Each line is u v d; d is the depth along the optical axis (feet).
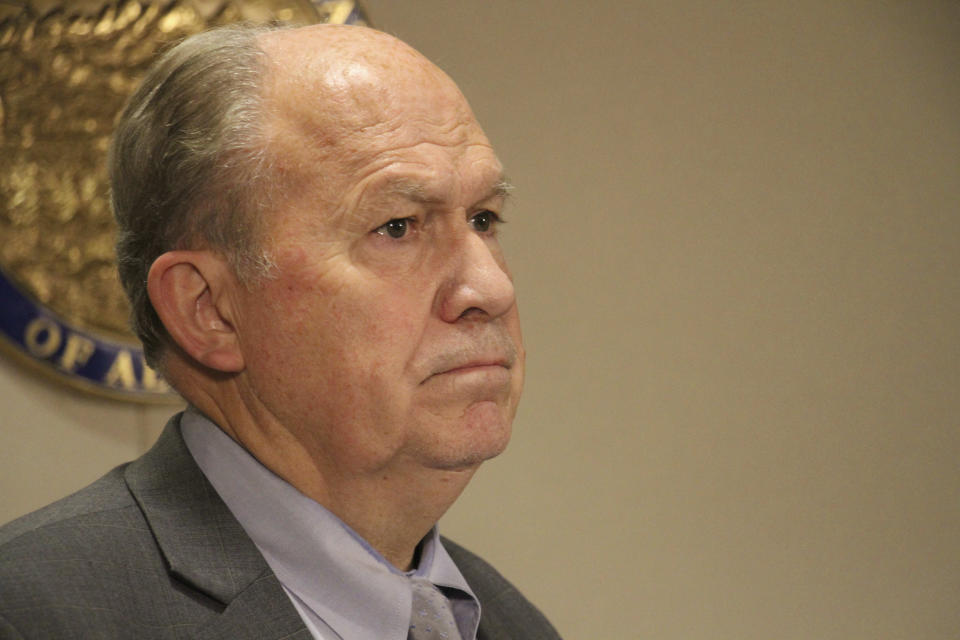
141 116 11.71
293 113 11.05
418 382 11.00
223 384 11.68
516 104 27.17
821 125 30.68
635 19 28.68
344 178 10.89
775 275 29.91
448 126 11.38
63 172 23.03
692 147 29.14
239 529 11.24
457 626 12.84
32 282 22.56
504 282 11.32
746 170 29.73
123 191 11.88
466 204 11.38
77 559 10.30
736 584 29.07
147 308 11.92
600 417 27.94
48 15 22.97
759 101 29.99
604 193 28.12
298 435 11.36
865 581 30.40
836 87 30.91
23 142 22.63
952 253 32.01
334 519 11.55
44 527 10.65
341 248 10.90
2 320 22.20
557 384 27.50
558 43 27.76
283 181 10.94
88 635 9.70
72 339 22.91
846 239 30.78
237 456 11.66
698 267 29.07
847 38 31.14
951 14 32.40
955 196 32.12
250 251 11.00
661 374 28.63
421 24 26.18
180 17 23.82
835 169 30.76
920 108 31.89
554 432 27.48
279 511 11.48
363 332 10.86
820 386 30.27
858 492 30.50
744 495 29.32
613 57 28.35
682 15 29.22
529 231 27.22
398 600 11.60
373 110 11.05
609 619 27.73
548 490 27.37
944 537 31.30
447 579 12.90
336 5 24.72
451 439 11.12
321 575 11.46
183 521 11.13
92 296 23.18
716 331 29.19
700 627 28.63
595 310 27.91
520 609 14.79
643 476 28.27
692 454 28.81
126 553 10.63
